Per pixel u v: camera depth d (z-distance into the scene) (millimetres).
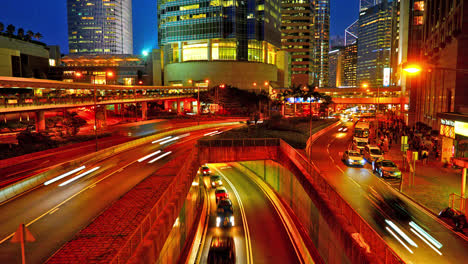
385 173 29141
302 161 26984
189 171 26281
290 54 174375
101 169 31641
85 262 12695
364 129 50125
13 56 107500
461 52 41344
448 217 19875
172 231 18391
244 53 140625
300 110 107812
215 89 117938
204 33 137000
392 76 199500
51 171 28766
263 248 23188
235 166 51594
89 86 69438
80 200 22094
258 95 118125
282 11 174625
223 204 28016
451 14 45219
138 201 19406
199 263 21250
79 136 53625
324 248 19156
